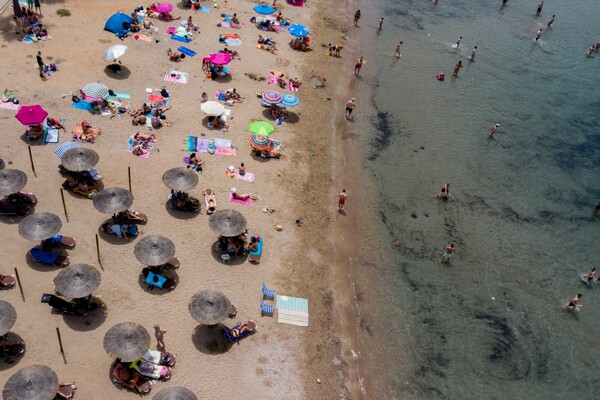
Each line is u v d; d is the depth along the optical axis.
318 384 28.91
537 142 53.03
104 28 51.31
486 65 65.06
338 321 32.56
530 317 35.38
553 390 31.39
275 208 38.16
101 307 29.00
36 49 46.41
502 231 41.88
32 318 27.81
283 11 66.25
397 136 49.88
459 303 35.53
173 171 35.03
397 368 31.03
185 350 28.17
